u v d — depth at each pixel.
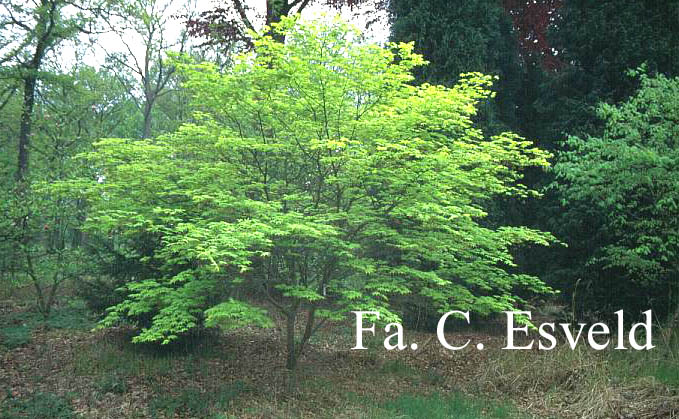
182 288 7.98
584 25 16.03
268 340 11.95
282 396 8.48
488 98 15.81
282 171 9.23
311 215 8.27
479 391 9.46
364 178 7.82
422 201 7.93
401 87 8.01
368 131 7.78
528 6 20.14
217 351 10.77
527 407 8.63
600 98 15.70
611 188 11.04
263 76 7.46
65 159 13.41
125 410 7.82
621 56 15.28
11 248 12.57
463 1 16.14
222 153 8.27
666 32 15.38
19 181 13.23
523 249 15.98
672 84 10.94
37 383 8.80
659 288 12.24
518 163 8.51
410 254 8.80
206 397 8.23
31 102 19.33
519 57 19.47
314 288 9.27
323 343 12.20
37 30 18.88
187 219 8.16
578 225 13.94
